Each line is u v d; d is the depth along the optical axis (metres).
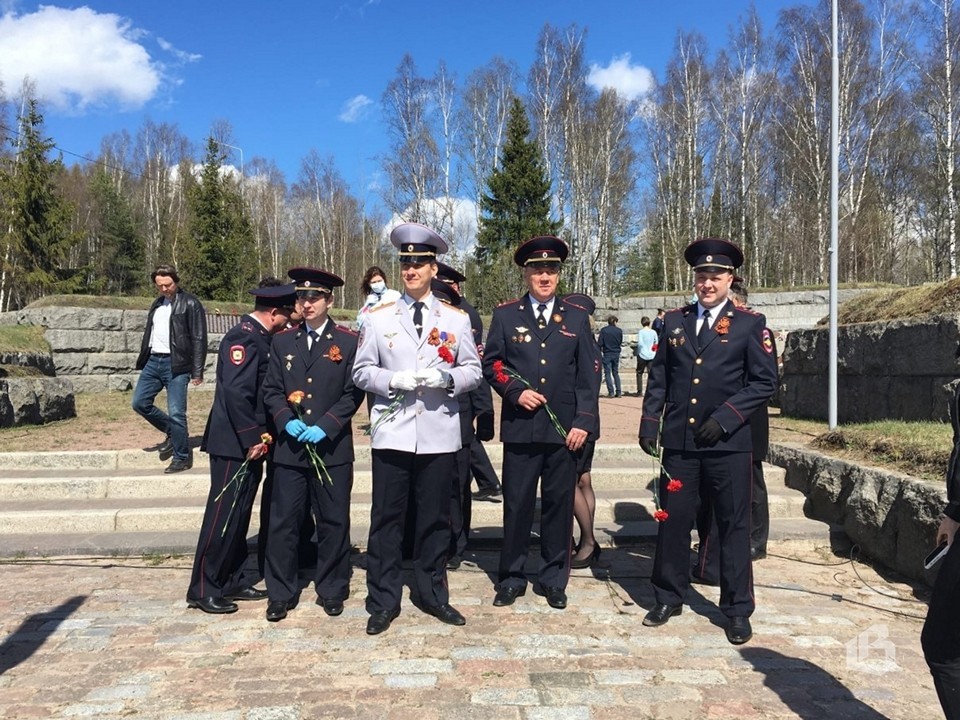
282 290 4.53
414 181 36.00
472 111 36.03
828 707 3.13
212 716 3.01
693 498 4.11
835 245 7.32
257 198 53.47
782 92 30.62
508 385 4.32
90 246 46.66
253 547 5.30
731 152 33.84
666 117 34.56
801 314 21.83
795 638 3.88
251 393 4.31
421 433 4.00
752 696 3.22
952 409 2.56
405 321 4.06
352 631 3.95
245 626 4.02
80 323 13.51
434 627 4.01
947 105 25.27
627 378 19.73
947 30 25.30
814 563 5.18
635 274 42.06
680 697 3.20
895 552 4.92
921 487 4.68
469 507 5.30
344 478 4.31
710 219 34.94
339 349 4.32
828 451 6.15
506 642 3.80
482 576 4.99
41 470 6.78
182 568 5.05
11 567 5.05
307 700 3.14
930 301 7.38
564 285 31.16
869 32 28.12
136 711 3.05
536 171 31.09
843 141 28.83
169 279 6.64
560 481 4.35
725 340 4.05
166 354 6.73
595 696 3.21
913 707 3.13
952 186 25.86
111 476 6.44
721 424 3.84
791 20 29.08
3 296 30.42
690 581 4.88
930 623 2.50
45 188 30.09
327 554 4.29
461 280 5.82
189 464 6.73
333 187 49.16
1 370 9.35
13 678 3.36
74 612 4.22
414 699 3.16
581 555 5.11
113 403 11.59
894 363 7.05
